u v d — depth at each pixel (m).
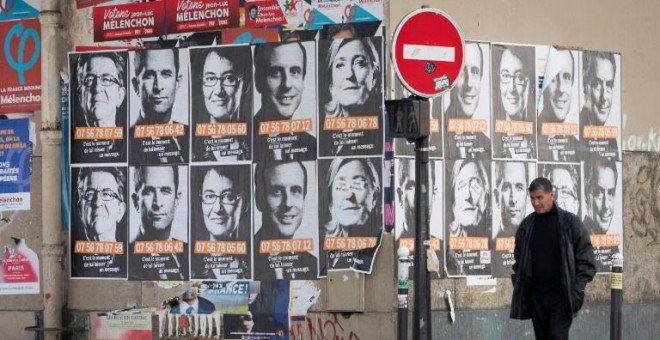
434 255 9.52
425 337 9.46
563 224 9.46
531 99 11.74
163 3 11.66
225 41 11.47
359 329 11.00
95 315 11.77
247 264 11.34
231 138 11.42
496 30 11.59
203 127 11.51
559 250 9.46
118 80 11.77
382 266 10.94
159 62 11.65
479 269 11.39
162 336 11.58
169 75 11.62
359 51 11.04
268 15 11.35
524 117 11.70
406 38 9.30
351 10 11.09
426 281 9.49
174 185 11.58
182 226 11.55
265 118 11.32
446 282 11.21
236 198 11.38
